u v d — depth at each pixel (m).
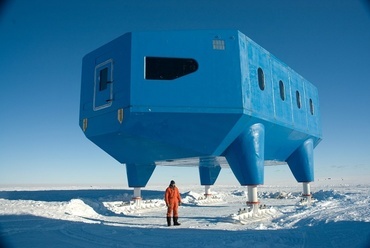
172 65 13.34
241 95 13.20
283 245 9.05
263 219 14.54
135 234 11.07
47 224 13.14
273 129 16.16
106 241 9.85
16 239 10.12
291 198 28.83
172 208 13.18
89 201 19.66
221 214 17.19
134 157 16.80
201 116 12.96
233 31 13.90
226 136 13.73
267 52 16.20
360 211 15.76
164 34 13.45
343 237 9.93
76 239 10.16
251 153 14.23
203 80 13.16
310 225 12.48
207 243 9.48
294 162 21.47
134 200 18.94
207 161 18.11
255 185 14.32
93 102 15.09
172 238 10.31
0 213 15.54
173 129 13.40
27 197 28.52
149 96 12.78
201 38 13.58
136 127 13.22
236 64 13.50
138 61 13.10
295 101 18.84
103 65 14.73
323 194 27.86
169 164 19.78
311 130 20.98
